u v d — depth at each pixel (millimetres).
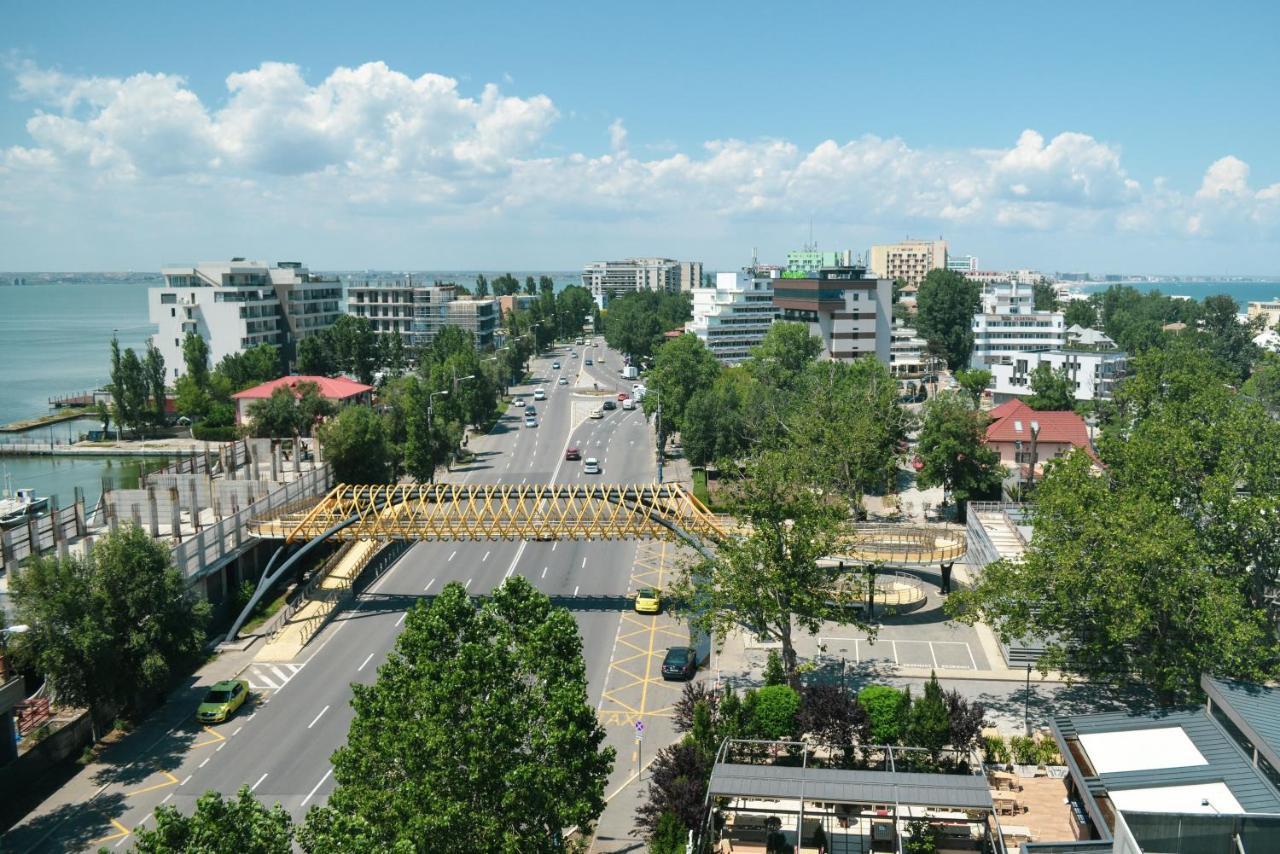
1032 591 54094
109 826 45625
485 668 35125
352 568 82375
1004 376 182750
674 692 59844
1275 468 62312
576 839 44188
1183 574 50719
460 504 91812
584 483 120688
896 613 72688
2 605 61031
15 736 50312
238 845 27547
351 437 98312
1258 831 31422
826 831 43719
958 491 97625
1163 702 55250
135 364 163500
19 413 196375
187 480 85000
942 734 46594
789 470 62875
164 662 54438
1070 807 44531
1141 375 99188
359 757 35219
